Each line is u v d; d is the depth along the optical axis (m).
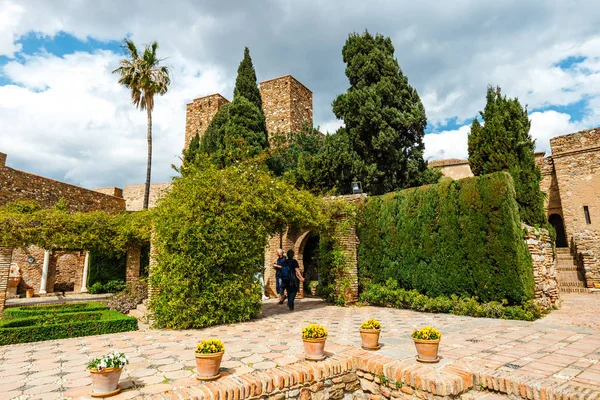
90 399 3.53
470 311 8.67
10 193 17.80
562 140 17.86
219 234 8.35
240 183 9.20
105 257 20.75
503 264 8.47
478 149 13.71
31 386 3.94
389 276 11.04
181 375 4.27
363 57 18.02
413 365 4.49
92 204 23.59
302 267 15.98
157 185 30.61
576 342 5.75
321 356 4.81
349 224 11.91
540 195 12.87
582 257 15.58
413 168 17.31
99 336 6.96
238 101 22.03
